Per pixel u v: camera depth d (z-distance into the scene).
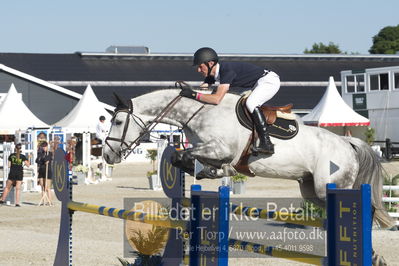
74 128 35.41
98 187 26.72
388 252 12.05
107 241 13.61
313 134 9.21
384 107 44.97
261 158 8.99
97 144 36.03
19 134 28.78
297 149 9.03
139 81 57.94
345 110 41.28
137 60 62.19
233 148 8.95
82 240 13.73
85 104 37.47
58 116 50.81
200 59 9.25
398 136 44.12
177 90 9.45
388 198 15.69
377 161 9.52
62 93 50.75
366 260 6.06
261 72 9.20
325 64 67.25
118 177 32.34
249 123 8.94
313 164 9.14
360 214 6.13
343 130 48.78
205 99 9.09
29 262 11.42
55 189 10.98
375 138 45.69
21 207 20.64
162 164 9.63
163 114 9.40
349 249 6.25
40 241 13.77
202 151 8.83
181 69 61.47
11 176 21.08
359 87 47.88
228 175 9.19
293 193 23.11
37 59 59.19
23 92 50.28
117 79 57.69
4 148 23.42
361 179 9.41
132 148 9.73
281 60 67.31
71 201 10.66
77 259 11.52
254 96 8.93
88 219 17.22
